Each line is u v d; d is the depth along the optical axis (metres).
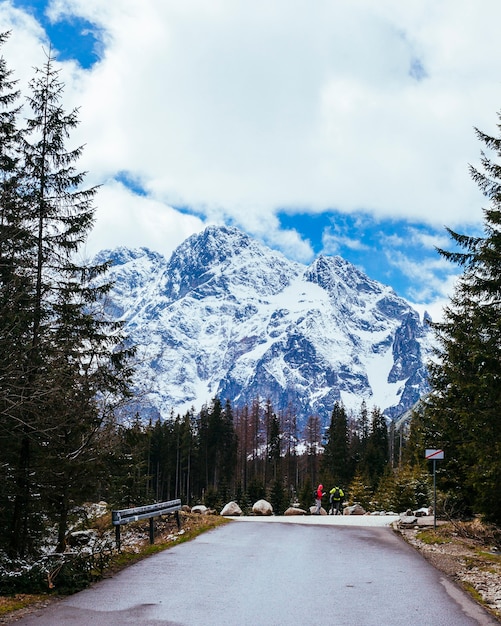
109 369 17.48
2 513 15.27
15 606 9.38
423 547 17.64
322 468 100.88
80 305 17.23
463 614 9.41
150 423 18.67
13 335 14.24
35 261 16.09
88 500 16.70
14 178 16.67
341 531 21.94
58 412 14.87
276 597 10.39
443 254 18.72
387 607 9.80
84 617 8.83
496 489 18.66
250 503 72.31
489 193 18.33
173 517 23.56
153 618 8.80
